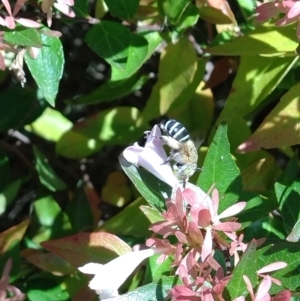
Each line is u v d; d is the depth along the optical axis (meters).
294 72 0.23
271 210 0.19
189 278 0.16
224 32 0.23
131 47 0.22
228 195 0.18
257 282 0.16
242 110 0.22
